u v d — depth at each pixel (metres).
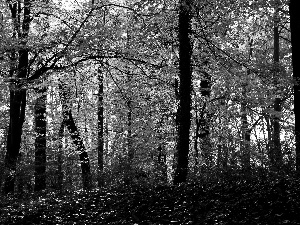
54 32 14.63
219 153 14.03
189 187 10.97
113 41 15.25
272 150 11.50
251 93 17.75
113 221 8.88
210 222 7.65
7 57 14.87
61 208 10.79
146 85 19.03
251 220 7.33
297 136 11.45
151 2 14.23
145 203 10.12
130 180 16.14
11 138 15.62
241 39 17.95
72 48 14.15
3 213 10.47
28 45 13.90
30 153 26.23
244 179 10.80
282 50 27.78
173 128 19.98
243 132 20.75
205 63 17.31
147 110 19.97
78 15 15.53
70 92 20.12
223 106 18.95
